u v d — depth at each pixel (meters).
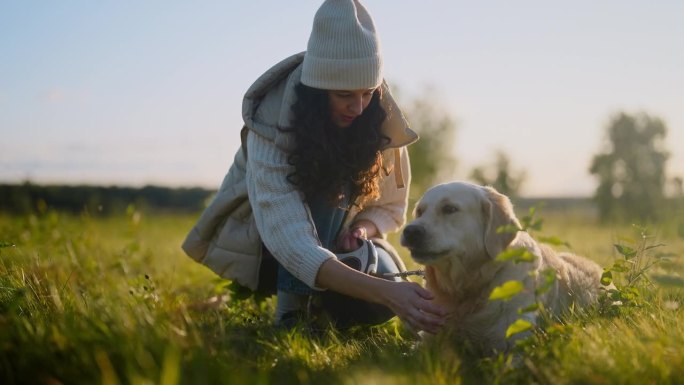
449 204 3.78
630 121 40.50
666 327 3.07
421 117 38.06
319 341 3.38
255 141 3.87
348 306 4.02
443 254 3.71
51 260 5.02
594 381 2.41
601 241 9.03
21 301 3.39
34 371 2.43
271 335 3.61
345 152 3.90
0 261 4.33
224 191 4.22
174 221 13.78
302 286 4.05
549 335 3.07
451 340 3.63
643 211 33.28
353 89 3.62
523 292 3.62
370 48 3.62
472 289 3.77
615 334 2.98
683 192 12.48
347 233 4.23
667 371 2.44
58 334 2.63
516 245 3.74
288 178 3.73
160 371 2.40
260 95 4.02
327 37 3.59
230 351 2.86
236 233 4.18
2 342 2.61
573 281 4.15
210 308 4.18
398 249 7.45
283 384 2.62
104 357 2.43
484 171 28.02
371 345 3.49
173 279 5.34
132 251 6.02
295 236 3.50
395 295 3.22
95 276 4.70
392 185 4.46
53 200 15.07
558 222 16.12
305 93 3.78
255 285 4.24
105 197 15.75
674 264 4.86
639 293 3.78
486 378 2.74
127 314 2.97
